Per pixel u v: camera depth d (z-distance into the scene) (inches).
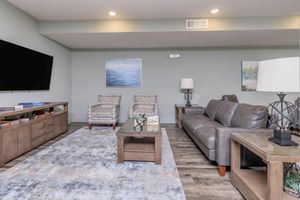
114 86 230.8
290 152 57.9
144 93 230.8
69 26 162.6
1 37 123.4
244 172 79.2
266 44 209.5
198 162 106.2
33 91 156.9
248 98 229.0
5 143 101.7
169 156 114.3
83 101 233.1
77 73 231.3
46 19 159.9
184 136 163.3
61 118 167.2
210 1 129.2
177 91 230.2
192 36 175.6
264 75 64.6
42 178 85.9
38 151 122.6
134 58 228.8
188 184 82.0
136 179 85.2
